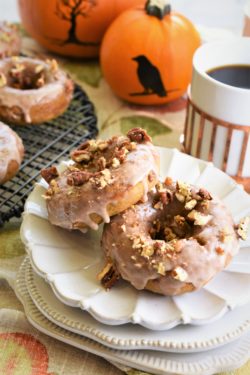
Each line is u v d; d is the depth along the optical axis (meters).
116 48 0.65
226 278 0.44
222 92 0.52
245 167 0.56
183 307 0.42
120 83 0.67
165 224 0.47
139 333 0.42
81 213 0.45
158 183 0.48
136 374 0.42
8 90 0.61
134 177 0.45
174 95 0.67
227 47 0.57
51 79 0.64
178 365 0.41
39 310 0.44
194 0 1.00
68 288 0.43
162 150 0.54
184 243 0.43
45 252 0.45
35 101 0.61
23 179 0.57
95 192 0.45
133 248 0.43
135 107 0.69
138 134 0.49
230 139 0.54
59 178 0.48
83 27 0.72
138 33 0.64
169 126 0.66
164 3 0.65
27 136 0.62
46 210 0.48
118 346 0.41
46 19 0.72
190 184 0.49
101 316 0.41
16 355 0.44
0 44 0.71
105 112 0.68
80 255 0.46
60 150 0.60
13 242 0.51
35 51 0.77
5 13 0.95
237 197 0.50
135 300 0.43
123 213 0.45
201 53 0.56
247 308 0.44
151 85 0.66
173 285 0.42
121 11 0.72
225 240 0.43
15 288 0.46
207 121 0.55
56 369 0.43
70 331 0.43
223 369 0.42
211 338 0.41
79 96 0.68
